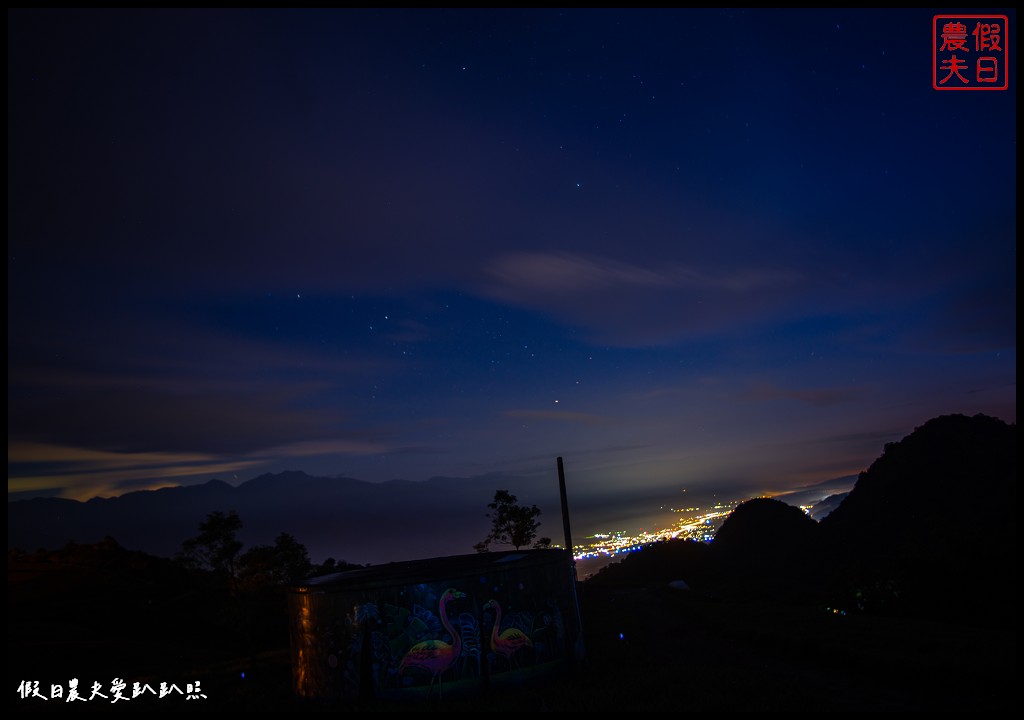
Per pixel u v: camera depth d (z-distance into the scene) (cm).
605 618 2331
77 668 2072
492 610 1267
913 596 2288
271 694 1346
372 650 1223
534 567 1338
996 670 1129
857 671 1318
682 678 1249
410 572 1362
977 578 2188
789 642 1576
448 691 1209
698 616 2325
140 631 2959
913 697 1109
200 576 2094
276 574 2125
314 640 1272
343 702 1204
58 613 3103
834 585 2777
